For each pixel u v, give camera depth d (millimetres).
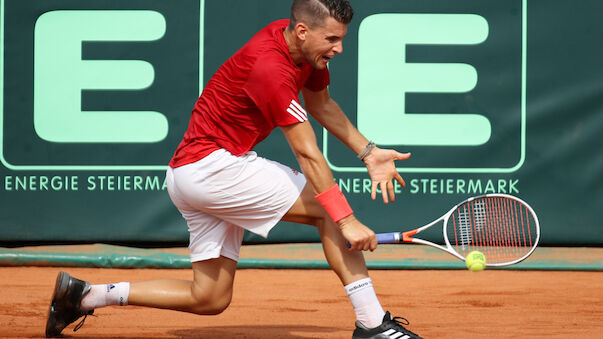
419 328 12867
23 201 22391
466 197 22438
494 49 22375
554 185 22375
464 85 22438
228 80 9875
